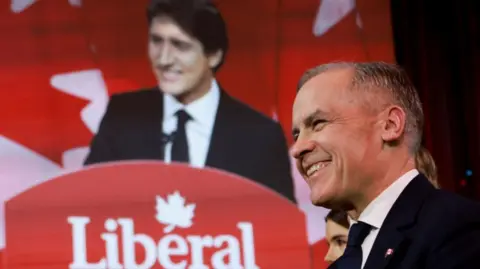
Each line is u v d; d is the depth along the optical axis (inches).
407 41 150.3
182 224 126.1
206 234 125.9
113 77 131.0
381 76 54.6
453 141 148.8
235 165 128.6
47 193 126.2
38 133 128.2
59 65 130.8
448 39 151.6
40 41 131.5
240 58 132.8
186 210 126.5
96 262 124.2
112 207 126.2
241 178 128.1
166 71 131.5
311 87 54.9
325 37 134.3
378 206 53.0
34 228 124.6
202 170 128.2
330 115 53.4
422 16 151.2
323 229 126.5
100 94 130.3
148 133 129.0
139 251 125.0
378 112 53.6
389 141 53.5
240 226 126.3
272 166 128.7
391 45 134.0
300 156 54.1
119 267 124.1
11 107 128.8
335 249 85.9
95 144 128.4
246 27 134.0
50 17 132.6
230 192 127.5
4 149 127.3
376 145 53.3
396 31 150.4
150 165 128.0
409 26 151.2
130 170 127.6
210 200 127.1
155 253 125.0
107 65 131.3
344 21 134.7
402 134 53.8
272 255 125.6
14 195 125.6
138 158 128.1
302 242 126.0
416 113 54.8
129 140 128.5
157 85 131.1
